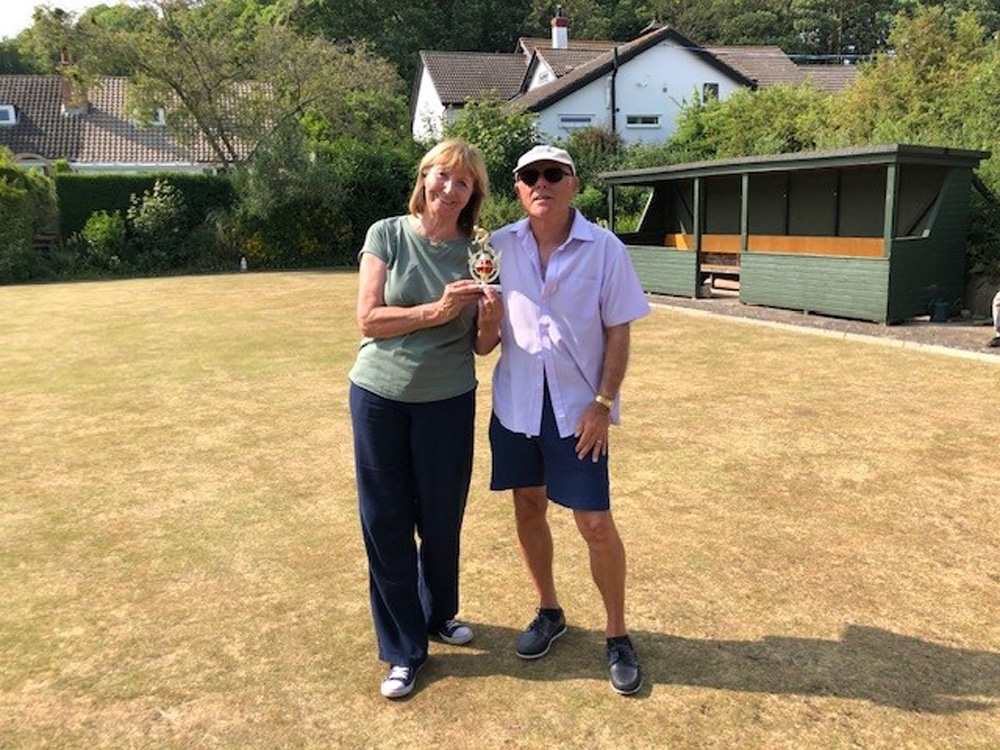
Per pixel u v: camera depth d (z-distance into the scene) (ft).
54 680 9.12
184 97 74.18
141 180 66.69
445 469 8.91
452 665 9.30
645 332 32.60
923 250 33.24
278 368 26.63
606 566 8.80
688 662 9.23
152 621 10.43
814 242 40.65
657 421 19.33
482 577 11.48
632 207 71.46
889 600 10.62
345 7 134.41
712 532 12.89
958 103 40.45
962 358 26.08
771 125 63.16
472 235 8.93
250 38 77.05
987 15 122.01
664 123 89.15
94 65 71.61
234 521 13.80
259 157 67.56
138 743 8.00
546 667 9.21
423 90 109.09
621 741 7.88
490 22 144.56
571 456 8.65
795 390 22.26
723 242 46.57
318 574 11.73
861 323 33.37
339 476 16.07
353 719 8.32
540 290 8.63
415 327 8.30
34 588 11.41
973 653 9.34
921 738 7.84
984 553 12.01
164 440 18.74
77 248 64.34
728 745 7.79
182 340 32.40
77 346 31.53
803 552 12.12
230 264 67.77
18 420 20.75
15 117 98.94
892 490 14.62
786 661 9.22
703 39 151.53
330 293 48.37
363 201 71.15
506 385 8.95
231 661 9.46
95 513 14.26
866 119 50.55
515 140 72.38
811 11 161.58
